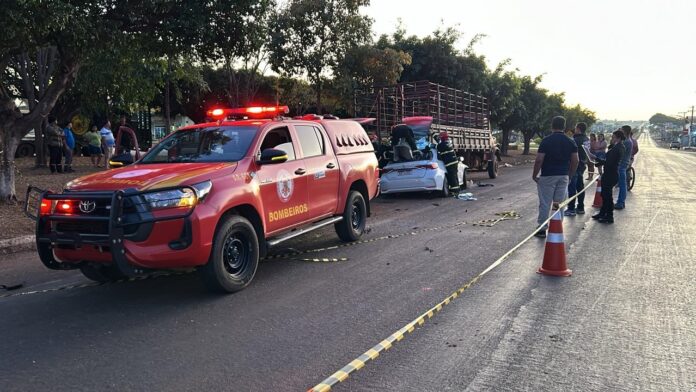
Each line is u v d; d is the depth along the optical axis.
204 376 3.62
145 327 4.61
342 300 5.27
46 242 5.09
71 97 20.59
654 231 8.86
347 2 18.19
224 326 4.59
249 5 10.48
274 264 6.83
